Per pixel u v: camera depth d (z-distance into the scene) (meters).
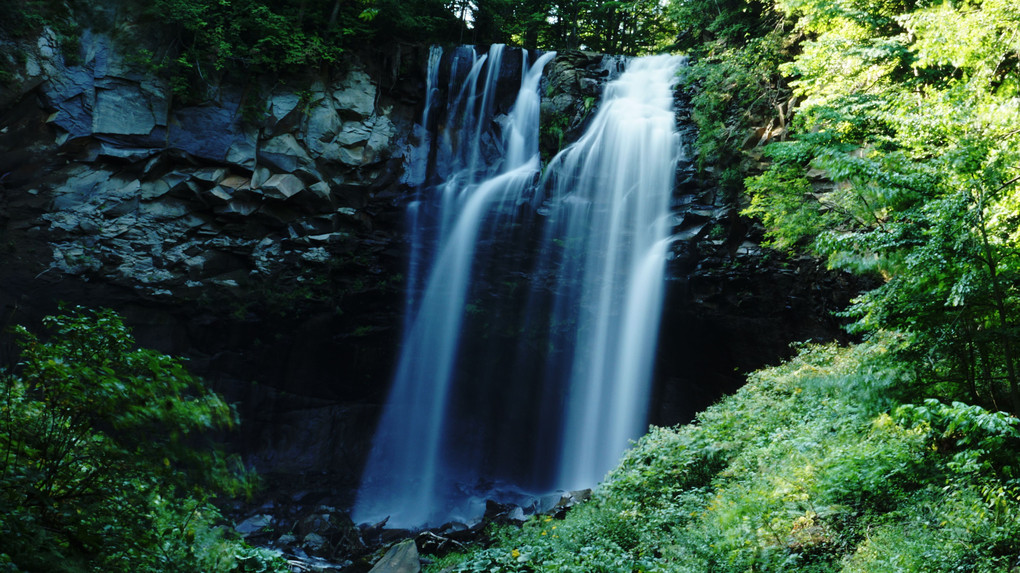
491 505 20.94
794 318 24.83
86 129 23.28
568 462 27.83
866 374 9.45
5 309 22.14
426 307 28.23
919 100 10.76
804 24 21.66
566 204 27.73
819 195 20.23
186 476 4.46
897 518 7.20
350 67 26.98
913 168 9.50
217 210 24.83
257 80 25.30
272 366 26.92
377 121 27.25
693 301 26.12
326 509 22.06
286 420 27.30
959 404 6.88
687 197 26.58
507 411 29.19
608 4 35.78
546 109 28.62
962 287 7.77
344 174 26.67
